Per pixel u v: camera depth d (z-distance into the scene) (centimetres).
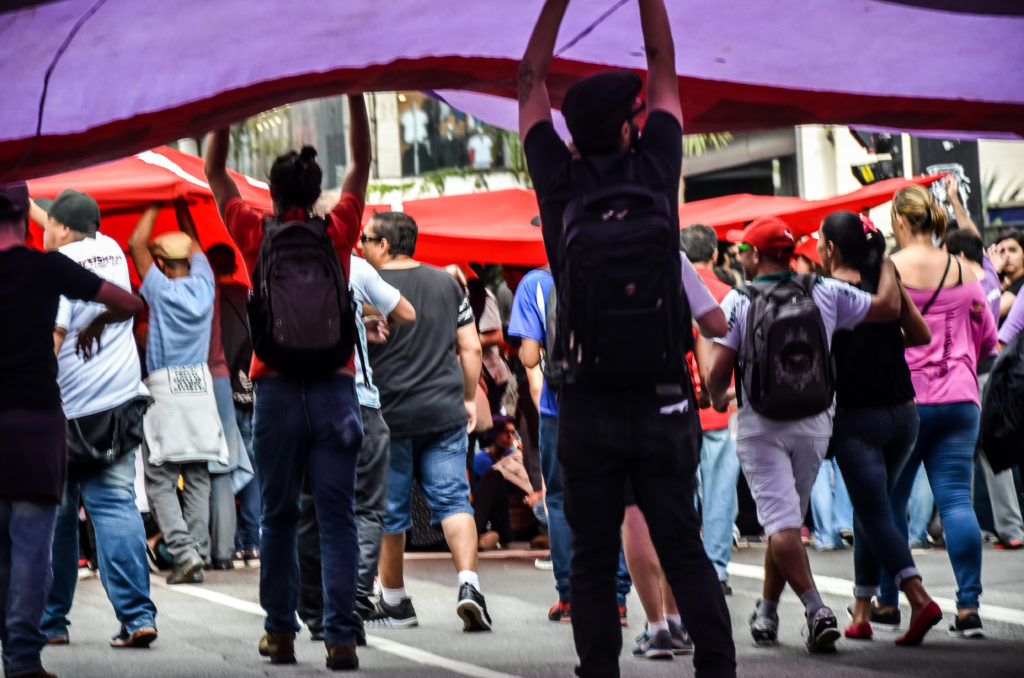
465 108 1398
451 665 1302
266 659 1341
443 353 1595
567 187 916
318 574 1452
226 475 2175
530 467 2433
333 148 4650
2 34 981
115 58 1047
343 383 1230
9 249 1173
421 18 1078
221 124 1179
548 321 1439
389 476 1580
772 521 1366
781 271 1376
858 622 1433
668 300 883
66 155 1130
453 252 2442
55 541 1438
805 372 1316
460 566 1547
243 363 2220
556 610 1600
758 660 1320
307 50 1095
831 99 1279
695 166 4862
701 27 1179
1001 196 4819
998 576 1906
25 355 1162
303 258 1198
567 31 1165
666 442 912
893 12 1153
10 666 1172
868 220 1388
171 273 2059
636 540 1352
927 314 1485
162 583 2005
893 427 1377
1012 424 1316
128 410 1423
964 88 1264
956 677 1214
